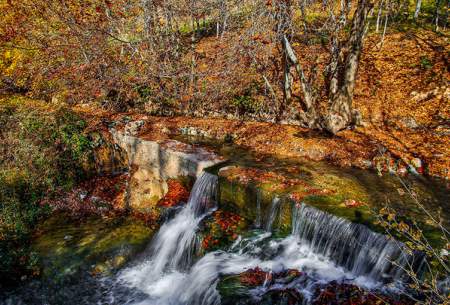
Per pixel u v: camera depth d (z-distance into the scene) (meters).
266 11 13.40
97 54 16.56
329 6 15.65
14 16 16.80
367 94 15.05
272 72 16.11
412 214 7.43
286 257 7.36
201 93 16.16
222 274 7.08
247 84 15.85
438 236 6.32
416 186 9.09
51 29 17.05
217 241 8.29
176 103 16.44
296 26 15.84
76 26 16.08
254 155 11.80
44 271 8.85
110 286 8.66
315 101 14.88
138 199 11.52
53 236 10.08
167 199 10.86
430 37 18.58
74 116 13.45
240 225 8.66
